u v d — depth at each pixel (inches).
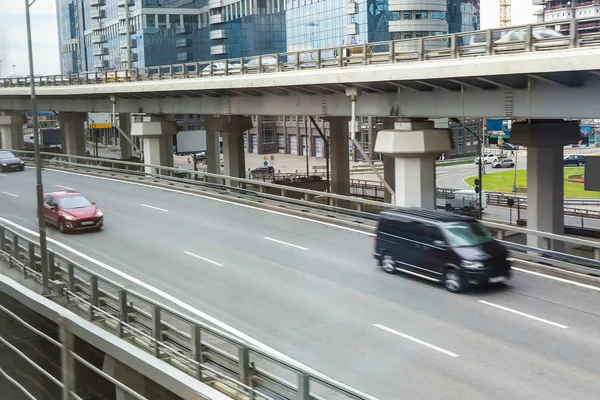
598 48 745.0
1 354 283.0
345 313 588.4
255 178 2600.9
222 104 1485.0
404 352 497.7
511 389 430.0
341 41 3105.3
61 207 1005.2
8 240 710.5
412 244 700.0
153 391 312.5
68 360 243.8
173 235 960.3
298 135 3612.2
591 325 551.8
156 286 688.4
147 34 3267.7
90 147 3548.2
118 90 1695.4
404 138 1056.8
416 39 984.3
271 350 503.2
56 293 595.2
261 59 1296.8
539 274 724.0
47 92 2005.4
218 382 411.2
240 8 3385.8
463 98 974.4
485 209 1879.9
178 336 478.6
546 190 1002.7
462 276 645.9
